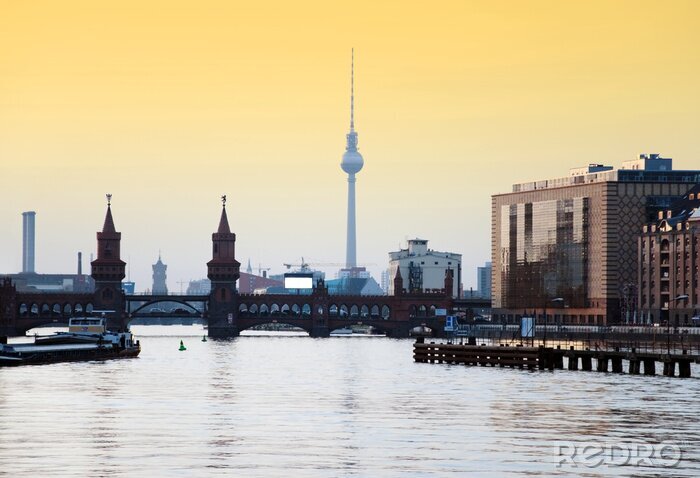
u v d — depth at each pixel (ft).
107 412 524.93
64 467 387.55
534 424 490.90
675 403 568.41
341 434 458.91
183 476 376.48
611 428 480.23
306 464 395.55
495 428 477.77
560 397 597.93
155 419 500.33
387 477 376.89
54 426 475.31
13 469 384.06
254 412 530.27
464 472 384.68
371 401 580.71
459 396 606.14
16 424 480.64
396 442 439.63
